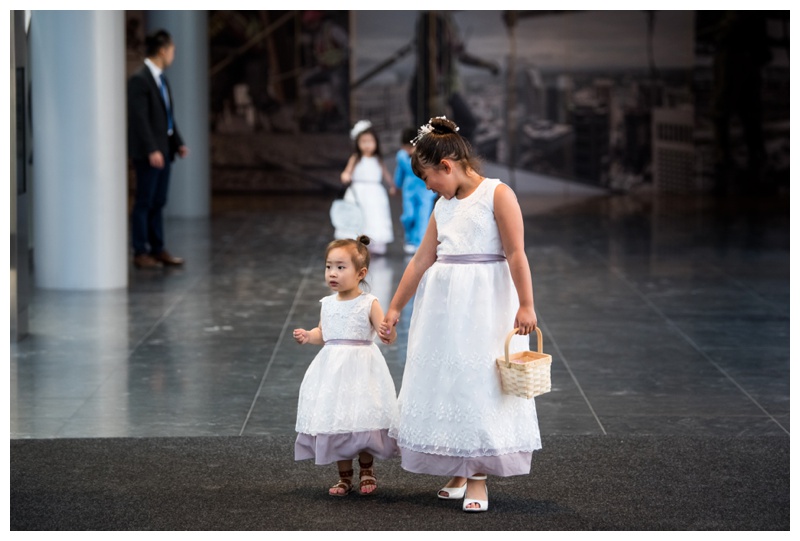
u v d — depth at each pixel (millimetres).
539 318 8094
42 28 8898
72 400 5773
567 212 16266
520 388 3965
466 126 19297
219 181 19266
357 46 19062
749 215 15727
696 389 6023
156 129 10305
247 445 4969
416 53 19094
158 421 5379
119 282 9383
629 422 5363
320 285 9562
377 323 4250
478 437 4047
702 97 19094
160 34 10227
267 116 19156
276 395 5891
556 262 11070
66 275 9234
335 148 19219
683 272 10383
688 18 18922
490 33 19078
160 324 7797
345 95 19156
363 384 4234
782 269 10547
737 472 4547
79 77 8969
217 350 6984
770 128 19078
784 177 19156
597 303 8727
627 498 4227
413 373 4148
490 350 4078
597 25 19016
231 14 18922
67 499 4227
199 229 13781
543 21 19031
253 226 14180
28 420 5391
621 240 12867
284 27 19000
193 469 4613
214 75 19016
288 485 4410
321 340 4352
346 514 4055
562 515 4035
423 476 4551
